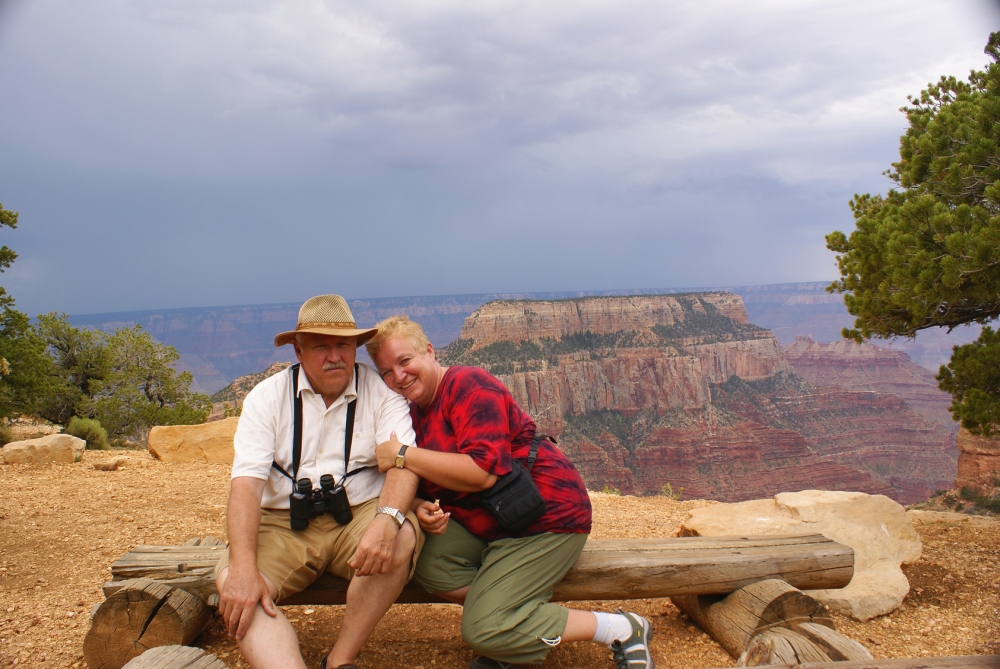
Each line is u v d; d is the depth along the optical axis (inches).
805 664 110.2
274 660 106.9
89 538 226.2
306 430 124.1
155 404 1137.4
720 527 203.3
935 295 306.2
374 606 117.8
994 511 579.2
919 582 189.2
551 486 128.5
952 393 378.9
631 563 140.9
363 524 124.4
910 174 361.7
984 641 149.2
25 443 384.5
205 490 313.9
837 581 150.3
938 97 380.8
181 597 130.7
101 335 1141.7
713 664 137.6
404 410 129.3
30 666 134.6
